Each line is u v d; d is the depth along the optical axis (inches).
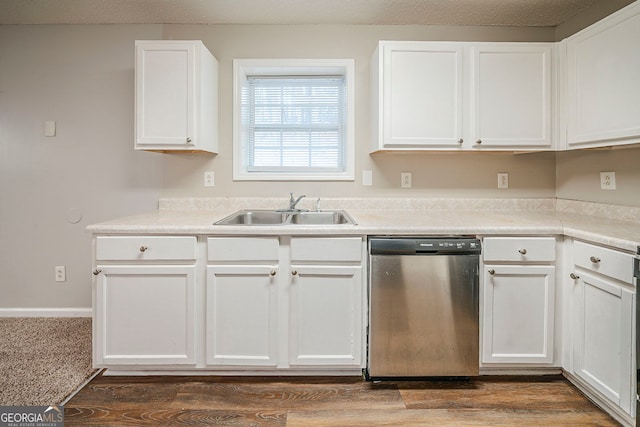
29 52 104.3
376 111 92.2
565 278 74.5
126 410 67.1
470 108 88.9
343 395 72.2
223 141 103.8
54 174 105.8
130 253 74.2
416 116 88.8
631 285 58.2
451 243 72.6
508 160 104.2
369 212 100.6
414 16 98.4
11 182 106.0
